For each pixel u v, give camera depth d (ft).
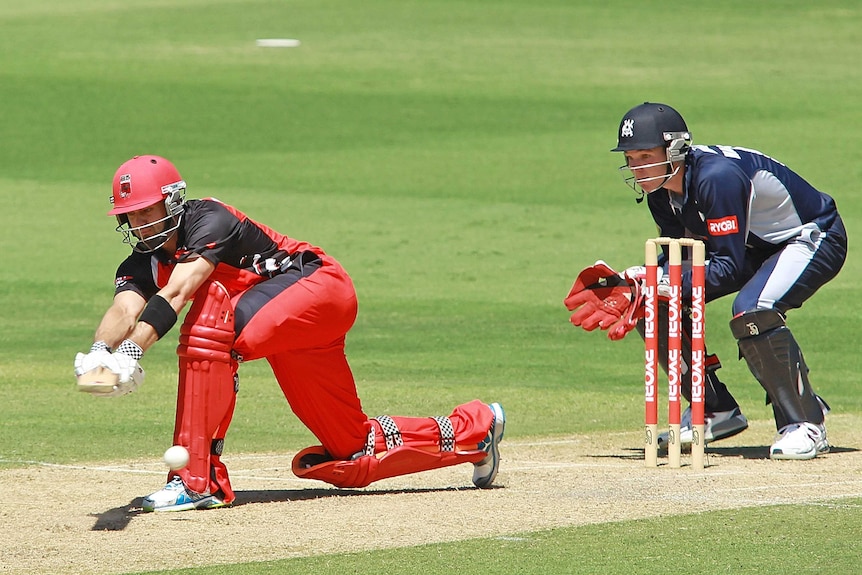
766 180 92.12
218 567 61.36
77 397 123.44
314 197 273.54
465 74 413.80
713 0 549.13
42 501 78.43
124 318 74.08
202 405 74.59
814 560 62.44
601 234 238.27
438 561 62.39
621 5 538.88
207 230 73.97
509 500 77.56
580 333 165.37
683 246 94.84
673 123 90.22
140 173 73.36
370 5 540.52
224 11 529.04
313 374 77.71
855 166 294.25
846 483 82.94
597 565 61.67
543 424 111.75
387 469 79.97
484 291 193.47
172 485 74.95
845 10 524.93
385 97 383.86
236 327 74.90
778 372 93.45
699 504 75.87
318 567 61.36
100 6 541.34
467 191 280.51
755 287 93.56
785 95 379.14
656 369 89.25
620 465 91.40
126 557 63.41
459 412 82.12
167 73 410.31
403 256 219.61
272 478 88.28
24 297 188.24
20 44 451.12
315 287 76.23
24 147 323.57
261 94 386.11
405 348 154.40
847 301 186.91
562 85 398.21
